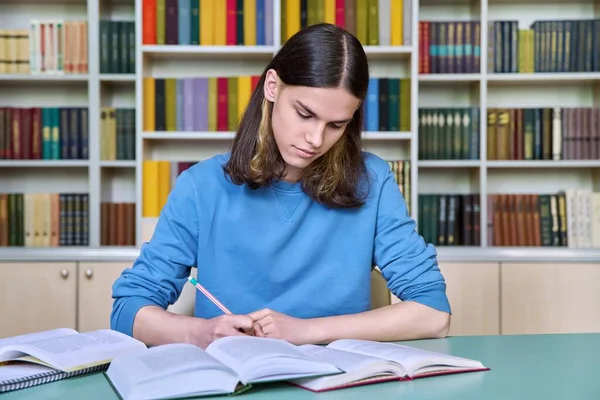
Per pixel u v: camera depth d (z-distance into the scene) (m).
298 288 1.60
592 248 3.25
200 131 3.29
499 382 1.08
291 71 1.34
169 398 0.98
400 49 3.22
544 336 1.48
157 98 3.29
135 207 3.28
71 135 3.29
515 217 3.31
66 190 3.50
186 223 1.58
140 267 1.54
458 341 1.42
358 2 3.25
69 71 3.27
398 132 3.25
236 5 3.27
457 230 3.32
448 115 3.31
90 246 3.23
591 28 3.29
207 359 1.07
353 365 1.08
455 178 3.53
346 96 1.32
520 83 3.47
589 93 3.49
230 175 1.55
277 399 0.99
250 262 1.58
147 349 1.18
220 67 3.49
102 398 1.01
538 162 3.27
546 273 3.22
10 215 3.25
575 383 1.07
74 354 1.17
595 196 3.28
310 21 3.25
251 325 1.28
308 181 1.57
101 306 3.17
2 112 3.28
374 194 1.65
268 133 1.52
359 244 1.63
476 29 3.30
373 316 1.41
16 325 3.17
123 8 3.49
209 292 1.57
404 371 1.10
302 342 1.34
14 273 3.18
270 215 1.59
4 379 1.07
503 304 3.21
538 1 3.47
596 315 3.21
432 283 1.54
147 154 3.36
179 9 3.27
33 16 3.47
